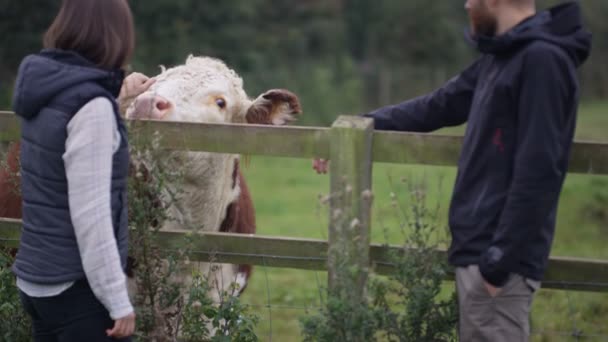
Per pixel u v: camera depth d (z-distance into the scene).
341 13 34.28
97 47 2.86
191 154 3.94
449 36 35.47
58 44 2.87
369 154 3.29
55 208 2.83
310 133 3.31
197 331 3.53
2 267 3.76
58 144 2.78
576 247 9.43
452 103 3.48
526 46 2.88
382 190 13.55
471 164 3.03
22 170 2.91
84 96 2.75
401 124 3.55
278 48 29.81
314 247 3.44
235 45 26.69
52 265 2.83
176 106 4.03
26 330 3.70
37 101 2.79
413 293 3.17
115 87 2.90
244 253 3.51
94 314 2.90
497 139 2.96
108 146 2.76
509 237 2.84
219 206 4.31
